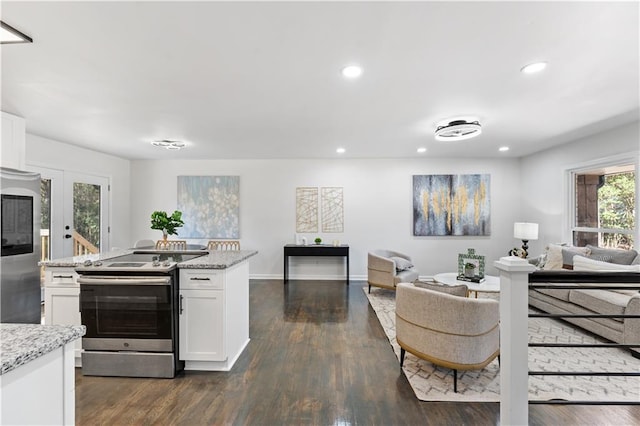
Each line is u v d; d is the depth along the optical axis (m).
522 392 1.57
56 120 3.50
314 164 6.11
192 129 3.91
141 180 6.18
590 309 3.20
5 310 2.86
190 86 2.56
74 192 4.90
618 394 2.22
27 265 3.07
